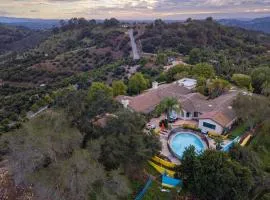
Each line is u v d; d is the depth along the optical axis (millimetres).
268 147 61344
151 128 58750
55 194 35156
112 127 42812
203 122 61781
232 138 59375
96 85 77500
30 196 38719
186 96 72938
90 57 179625
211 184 41469
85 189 35281
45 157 39125
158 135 56688
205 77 92938
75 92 47531
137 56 165750
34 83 151250
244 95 65875
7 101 108812
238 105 63844
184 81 88188
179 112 64188
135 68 138125
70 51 197750
